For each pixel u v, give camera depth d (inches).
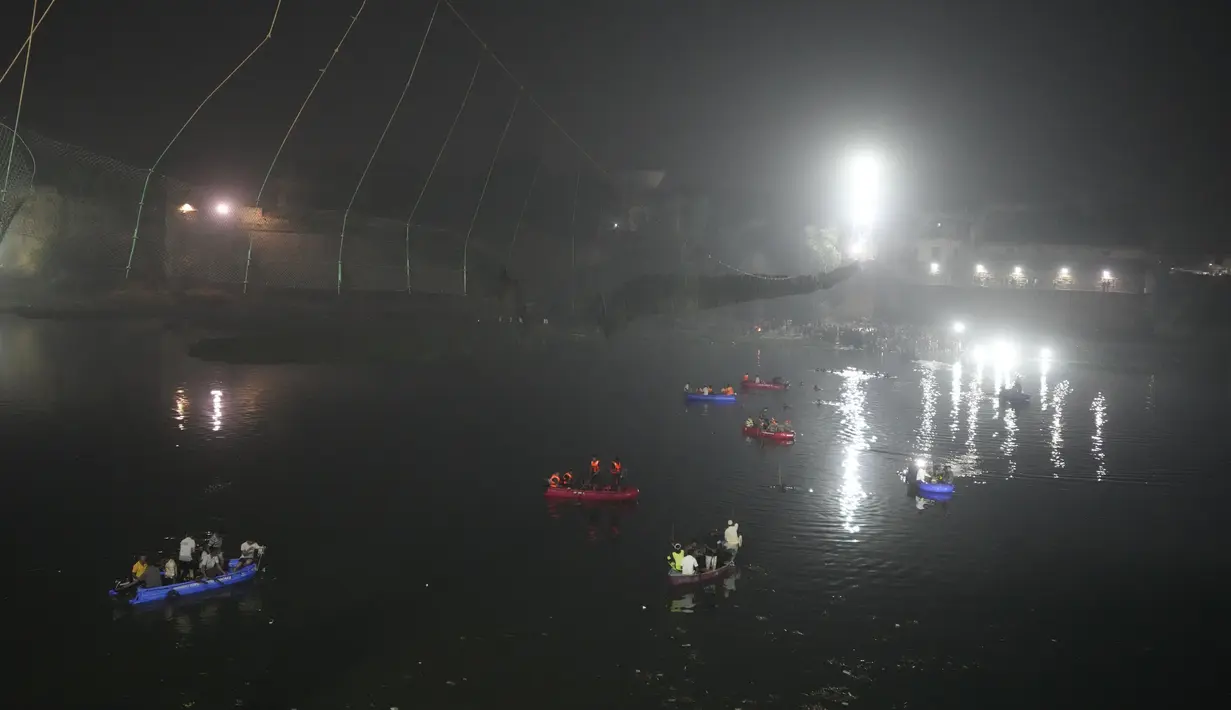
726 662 949.8
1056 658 975.0
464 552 1235.9
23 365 2188.7
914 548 1280.8
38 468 1574.8
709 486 1560.0
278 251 1331.2
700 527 1350.9
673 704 868.0
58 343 2150.6
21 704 847.1
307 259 1355.8
